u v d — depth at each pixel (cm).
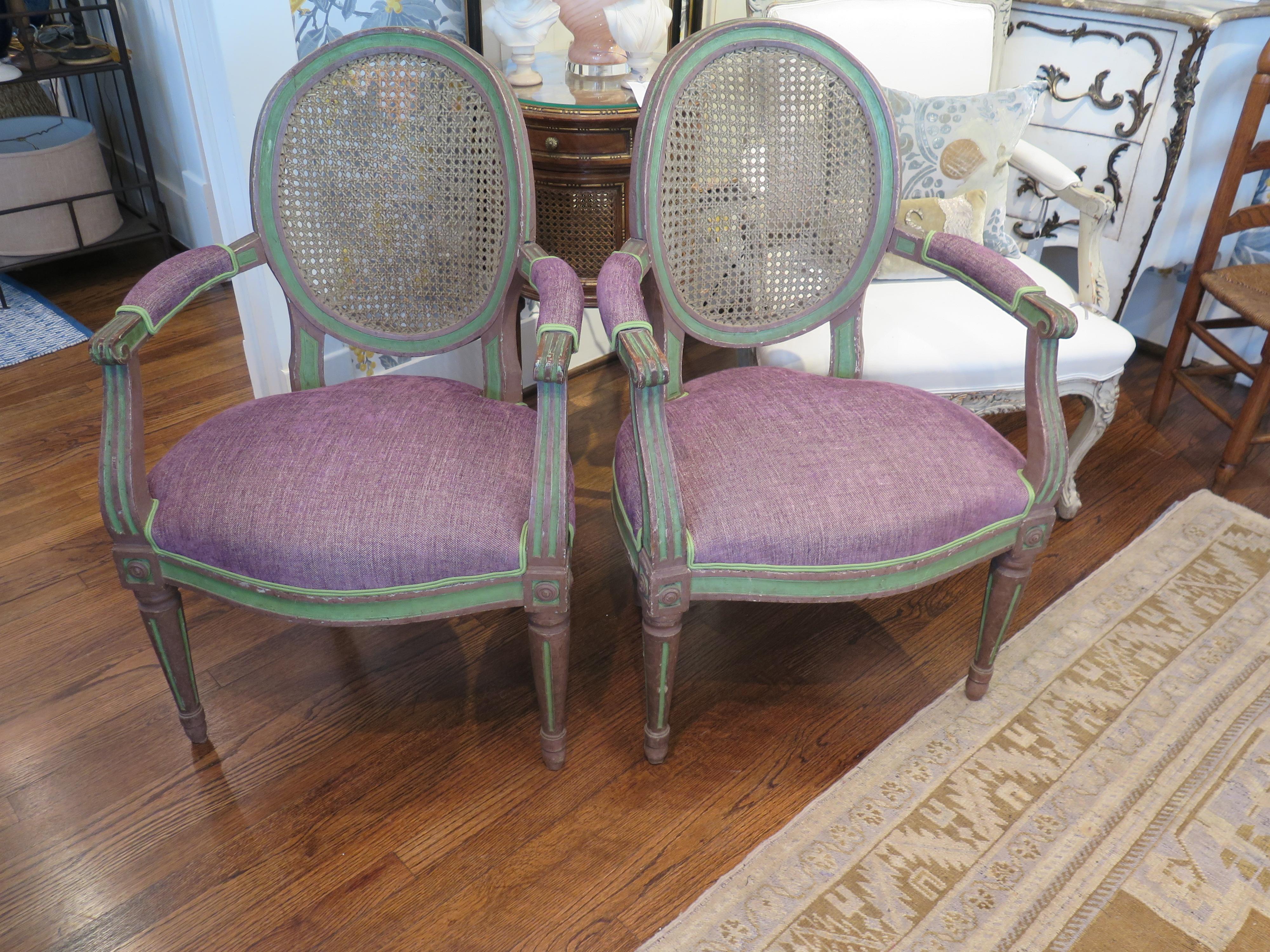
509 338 153
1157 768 152
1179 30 199
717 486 130
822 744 157
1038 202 235
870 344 171
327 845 139
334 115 146
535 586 127
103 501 124
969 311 181
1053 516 140
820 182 154
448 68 145
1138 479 221
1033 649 174
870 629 180
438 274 152
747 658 173
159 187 309
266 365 210
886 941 127
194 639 174
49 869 134
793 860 137
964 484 133
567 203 188
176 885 133
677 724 159
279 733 156
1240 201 239
